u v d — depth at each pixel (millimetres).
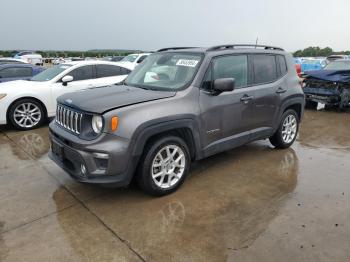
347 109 10172
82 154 3439
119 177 3473
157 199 3826
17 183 4301
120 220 3381
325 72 9688
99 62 8375
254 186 4176
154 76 4473
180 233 3141
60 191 4059
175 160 3936
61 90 7582
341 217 3408
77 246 2961
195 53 4406
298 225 3256
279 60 5371
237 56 4652
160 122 3629
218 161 5098
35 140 6344
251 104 4707
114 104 3520
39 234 3150
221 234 3119
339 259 2750
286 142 5652
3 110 6902
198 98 4051
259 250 2873
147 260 2770
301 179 4402
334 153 5555
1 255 2842
